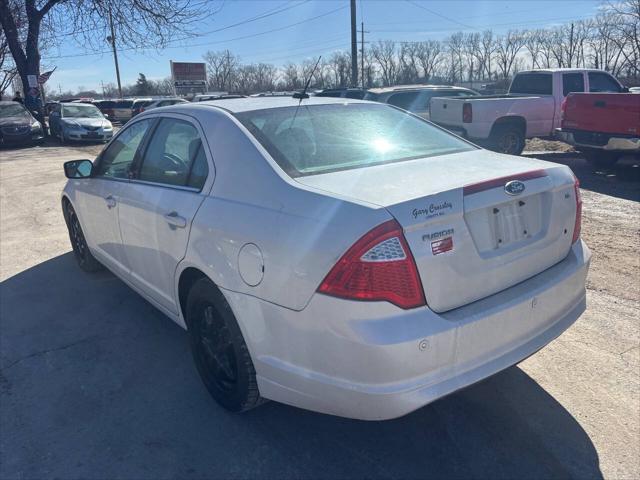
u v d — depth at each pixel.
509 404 3.12
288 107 3.40
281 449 2.84
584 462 2.66
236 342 2.80
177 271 3.26
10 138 19.23
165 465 2.75
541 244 2.80
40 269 5.61
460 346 2.37
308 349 2.41
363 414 2.33
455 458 2.73
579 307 3.06
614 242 5.90
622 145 9.44
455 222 2.41
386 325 2.23
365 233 2.23
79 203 4.91
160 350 3.89
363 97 14.35
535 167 2.86
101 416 3.15
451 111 12.05
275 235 2.50
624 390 3.20
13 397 3.35
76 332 4.20
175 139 3.52
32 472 2.71
